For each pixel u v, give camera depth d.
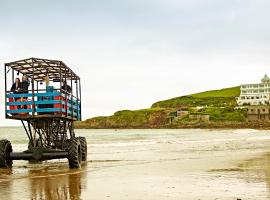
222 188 10.93
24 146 41.50
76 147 17.61
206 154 25.19
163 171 15.64
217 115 189.38
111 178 13.79
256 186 11.23
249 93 195.88
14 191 11.02
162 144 41.56
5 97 17.98
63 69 19.61
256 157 21.59
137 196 9.91
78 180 13.35
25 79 18.42
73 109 20.75
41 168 18.06
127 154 27.03
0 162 17.28
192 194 10.05
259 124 173.12
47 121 18.45
